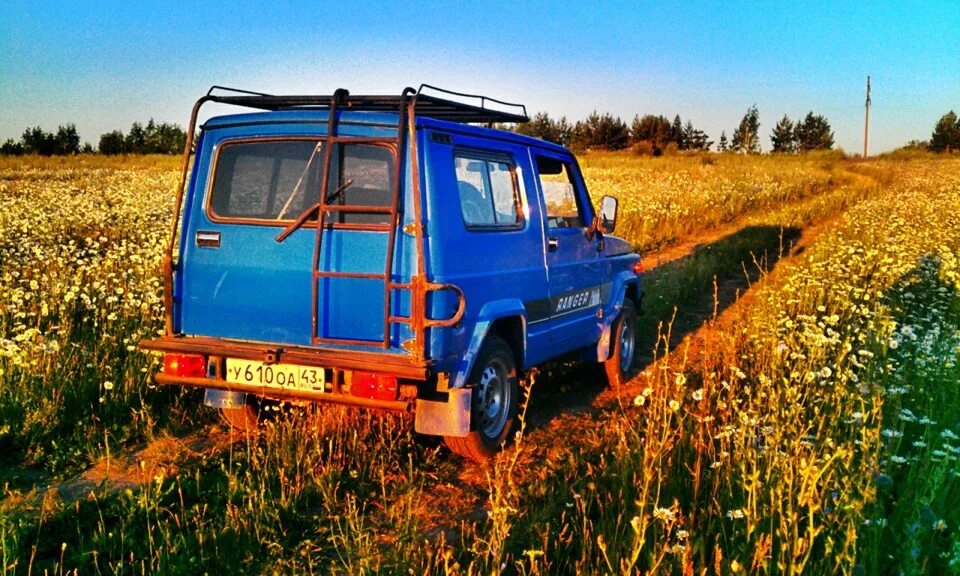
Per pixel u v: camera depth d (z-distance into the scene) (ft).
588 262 23.27
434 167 15.89
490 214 18.07
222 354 16.15
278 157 16.57
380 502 15.69
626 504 14.07
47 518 14.19
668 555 12.00
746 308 36.19
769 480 13.25
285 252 16.24
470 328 16.72
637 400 16.48
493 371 18.29
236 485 15.46
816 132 344.08
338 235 15.81
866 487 12.30
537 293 19.93
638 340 31.78
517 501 14.99
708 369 24.27
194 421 20.18
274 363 15.80
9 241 39.40
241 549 13.33
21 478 16.43
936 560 11.28
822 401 18.15
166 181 95.20
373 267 15.60
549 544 13.39
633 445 16.62
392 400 15.15
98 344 22.74
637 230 63.41
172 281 17.07
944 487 13.08
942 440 15.65
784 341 24.25
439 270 15.65
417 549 13.23
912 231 53.67
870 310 31.37
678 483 14.49
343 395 15.49
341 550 13.62
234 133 16.98
